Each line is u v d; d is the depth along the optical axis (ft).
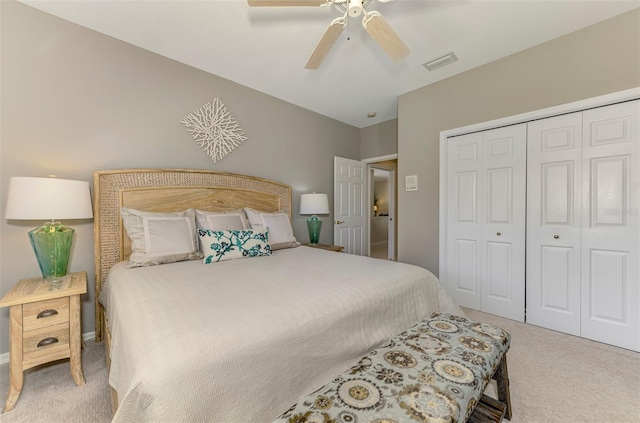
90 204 6.36
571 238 7.39
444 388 3.05
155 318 3.39
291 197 11.80
